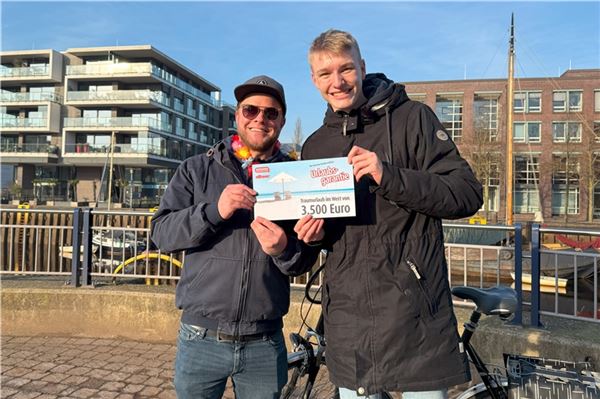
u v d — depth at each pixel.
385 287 1.74
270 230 1.80
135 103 44.81
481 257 4.24
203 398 2.01
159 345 4.60
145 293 4.75
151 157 44.84
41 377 3.79
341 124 1.95
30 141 46.69
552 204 35.16
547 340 3.38
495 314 2.30
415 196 1.62
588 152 32.06
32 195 46.69
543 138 35.22
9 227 5.65
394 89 1.88
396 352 1.70
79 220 5.06
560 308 4.35
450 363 1.71
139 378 3.80
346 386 1.78
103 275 5.09
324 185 1.79
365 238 1.80
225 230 2.01
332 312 1.86
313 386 2.44
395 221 1.77
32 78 45.66
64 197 47.19
